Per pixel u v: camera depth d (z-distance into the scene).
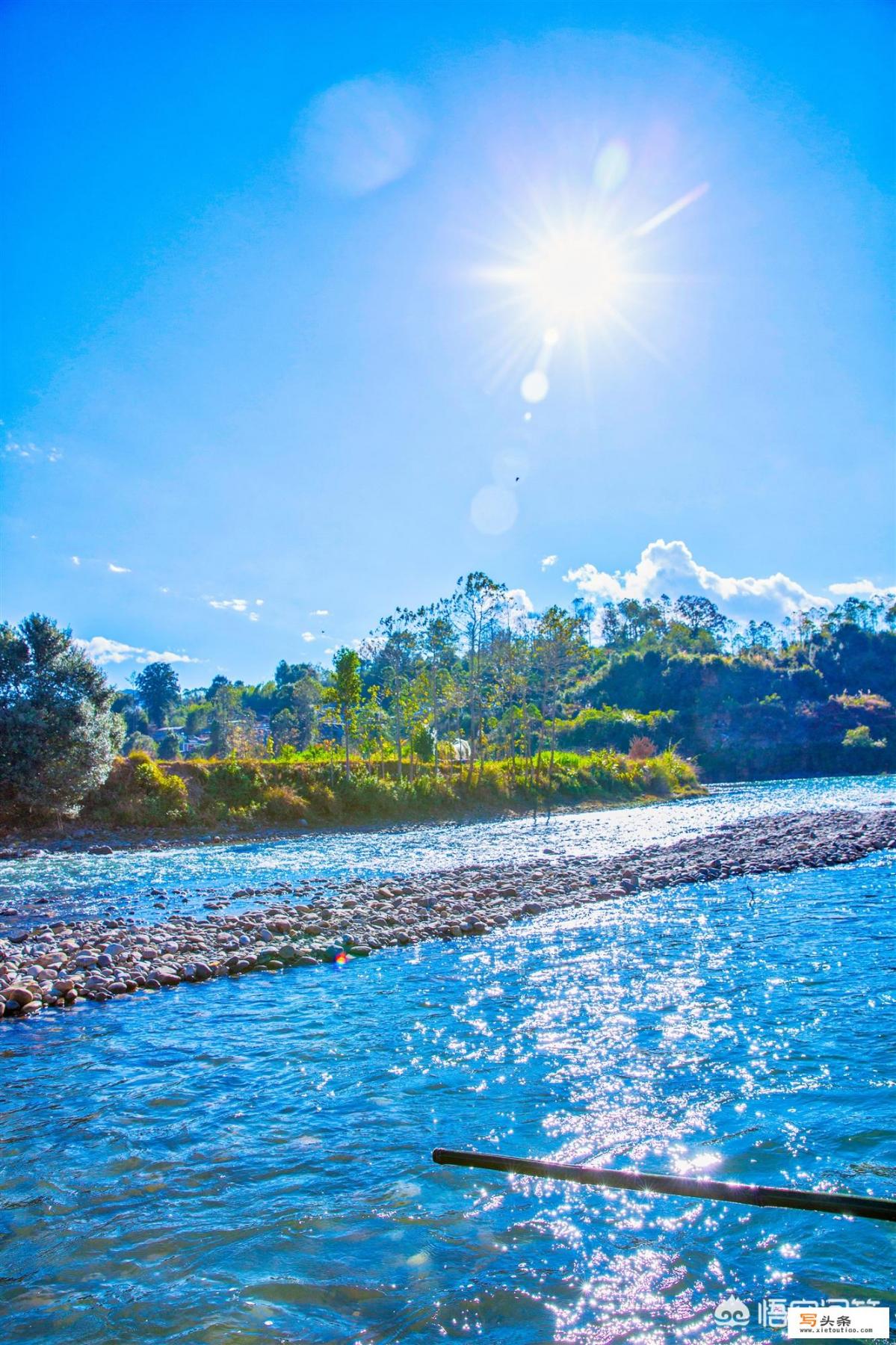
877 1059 8.21
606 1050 8.82
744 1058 8.40
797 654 168.38
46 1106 7.80
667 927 15.13
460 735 79.31
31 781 34.44
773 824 34.62
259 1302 4.81
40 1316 4.72
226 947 14.36
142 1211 5.88
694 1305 4.69
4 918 18.12
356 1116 7.39
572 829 40.97
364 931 15.38
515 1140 6.79
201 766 44.25
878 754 134.38
